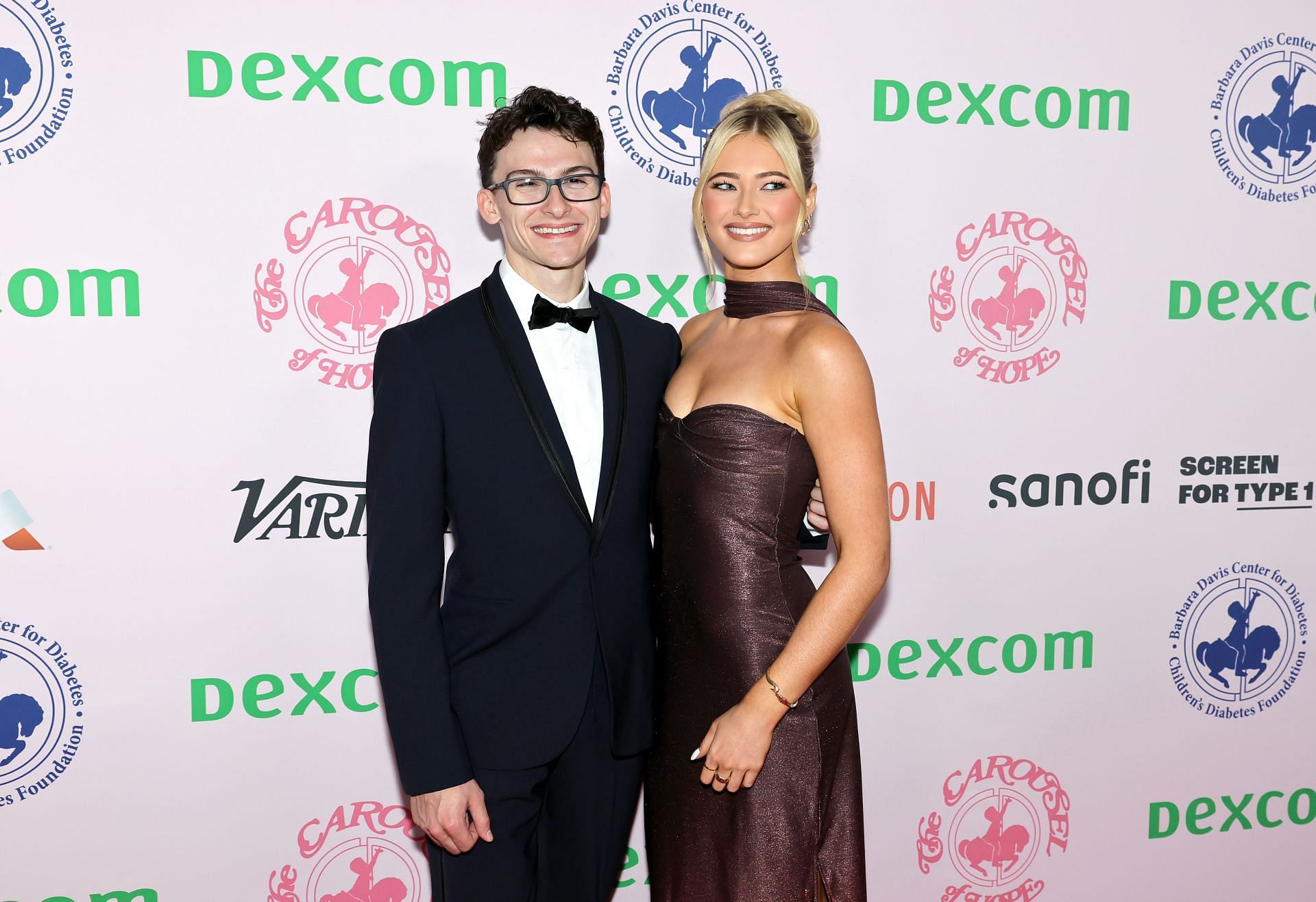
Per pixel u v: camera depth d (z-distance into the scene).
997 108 1.89
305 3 1.66
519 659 1.36
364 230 1.71
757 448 1.34
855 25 1.83
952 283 1.90
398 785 1.81
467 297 1.45
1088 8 1.91
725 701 1.36
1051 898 2.06
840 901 1.39
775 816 1.35
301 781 1.77
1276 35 1.99
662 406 1.45
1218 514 2.06
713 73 1.79
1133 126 1.95
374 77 1.69
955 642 1.98
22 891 1.69
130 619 1.69
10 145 1.58
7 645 1.65
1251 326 2.04
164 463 1.68
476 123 1.72
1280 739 2.13
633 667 1.43
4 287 1.60
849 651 1.94
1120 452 2.00
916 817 1.99
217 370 1.68
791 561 1.41
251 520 1.72
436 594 1.33
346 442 1.74
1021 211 1.92
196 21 1.63
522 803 1.38
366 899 1.81
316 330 1.71
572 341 1.44
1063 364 1.96
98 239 1.62
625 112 1.77
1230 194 2.00
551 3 1.73
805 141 1.43
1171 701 2.08
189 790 1.73
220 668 1.73
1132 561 2.03
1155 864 2.11
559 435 1.37
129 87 1.61
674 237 1.82
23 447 1.63
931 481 1.94
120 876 1.72
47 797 1.68
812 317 1.38
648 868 1.50
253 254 1.68
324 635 1.76
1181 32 1.95
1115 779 2.07
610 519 1.38
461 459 1.35
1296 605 2.11
